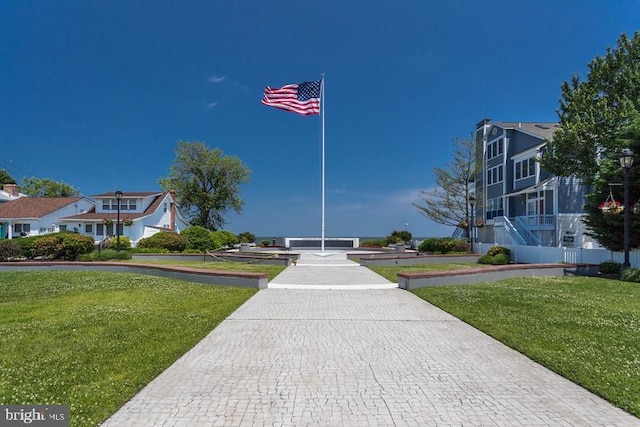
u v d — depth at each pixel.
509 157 33.75
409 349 6.25
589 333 6.87
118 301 10.12
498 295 10.94
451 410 4.10
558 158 23.53
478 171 35.91
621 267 15.82
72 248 22.53
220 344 6.50
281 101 24.38
